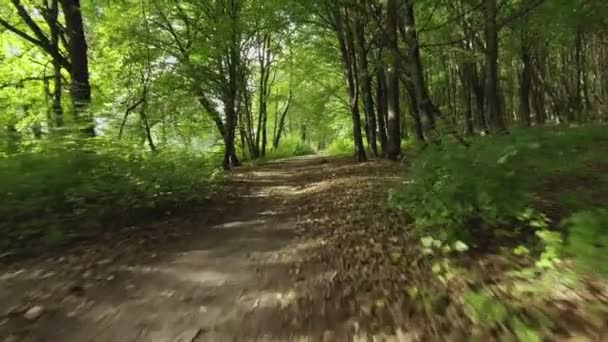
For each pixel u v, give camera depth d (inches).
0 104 690.2
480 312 150.4
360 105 1387.8
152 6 850.1
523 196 237.1
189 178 437.4
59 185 304.0
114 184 335.3
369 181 525.0
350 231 304.7
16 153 329.1
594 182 319.3
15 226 278.4
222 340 154.9
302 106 1633.9
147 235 307.9
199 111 1021.8
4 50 812.0
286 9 827.4
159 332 161.8
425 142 406.3
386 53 621.6
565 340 128.4
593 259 150.4
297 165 1038.4
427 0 604.4
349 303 180.9
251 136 1429.6
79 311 180.1
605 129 402.3
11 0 593.9
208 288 206.4
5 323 169.2
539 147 277.3
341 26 895.1
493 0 589.6
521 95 1167.6
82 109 404.8
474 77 1097.4
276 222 358.0
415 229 275.3
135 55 805.9
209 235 314.3
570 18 623.2
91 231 307.4
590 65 1664.6
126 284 211.5
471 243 231.0
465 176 252.1
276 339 154.5
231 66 960.3
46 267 235.3
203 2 868.6
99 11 788.6
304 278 216.2
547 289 162.6
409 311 166.4
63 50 802.2
